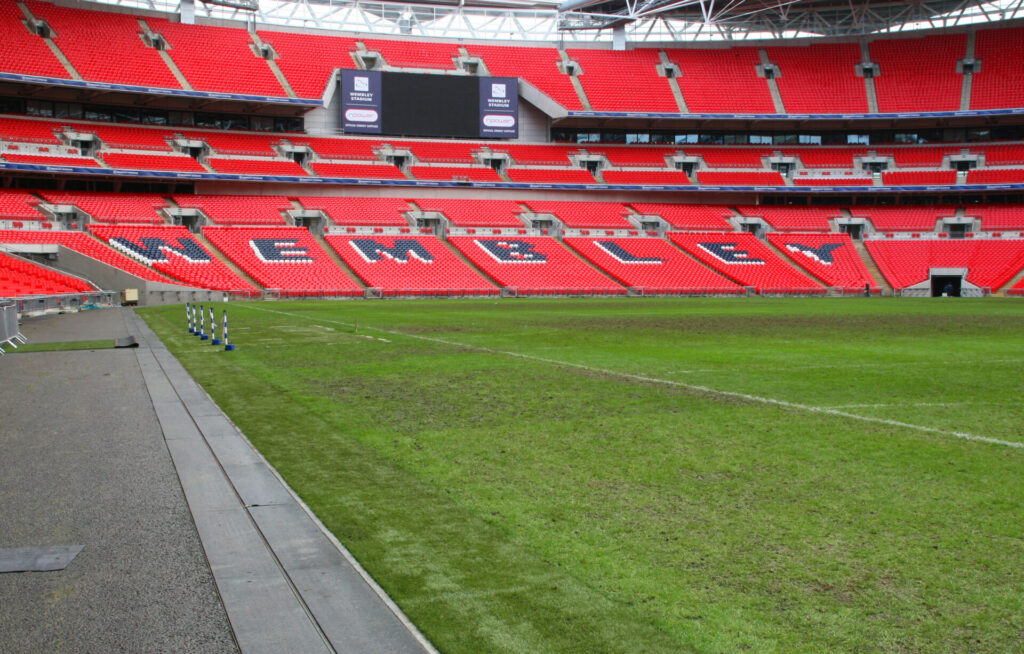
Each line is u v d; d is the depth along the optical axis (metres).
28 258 53.31
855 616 5.64
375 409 13.66
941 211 76.62
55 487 8.95
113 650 5.20
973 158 78.62
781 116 79.31
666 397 14.75
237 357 21.58
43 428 12.22
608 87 82.50
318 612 5.71
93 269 52.88
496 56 84.50
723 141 85.56
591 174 78.44
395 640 5.30
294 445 10.95
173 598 5.98
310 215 70.25
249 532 7.39
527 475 9.34
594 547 6.96
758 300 58.16
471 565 6.56
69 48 67.81
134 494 8.64
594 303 52.94
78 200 62.94
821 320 35.97
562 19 86.31
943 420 12.49
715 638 5.31
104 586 6.21
